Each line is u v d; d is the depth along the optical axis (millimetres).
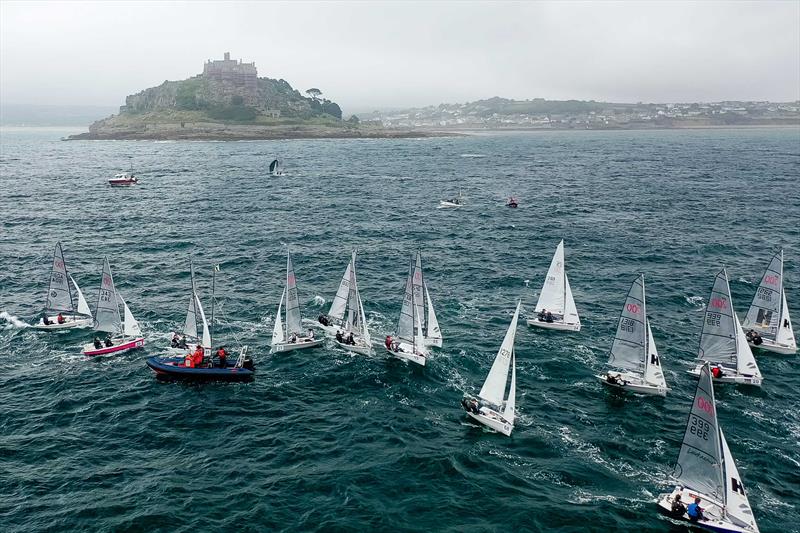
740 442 44438
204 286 79625
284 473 40719
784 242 103375
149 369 56125
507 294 77625
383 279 83812
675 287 79750
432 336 60594
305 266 89688
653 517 36688
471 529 35531
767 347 59531
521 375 55156
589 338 63656
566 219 126375
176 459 42312
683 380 54344
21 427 45969
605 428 46625
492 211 136875
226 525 35625
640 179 197000
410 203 149000
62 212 131500
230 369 53938
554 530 35500
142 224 119125
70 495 38094
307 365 57156
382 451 43375
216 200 151125
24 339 62125
